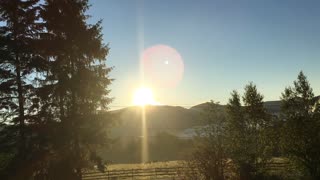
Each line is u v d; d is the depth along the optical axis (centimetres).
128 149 8025
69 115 2769
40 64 2597
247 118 2939
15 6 2575
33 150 2597
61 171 2672
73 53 2816
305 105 2806
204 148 2244
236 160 2355
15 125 2603
